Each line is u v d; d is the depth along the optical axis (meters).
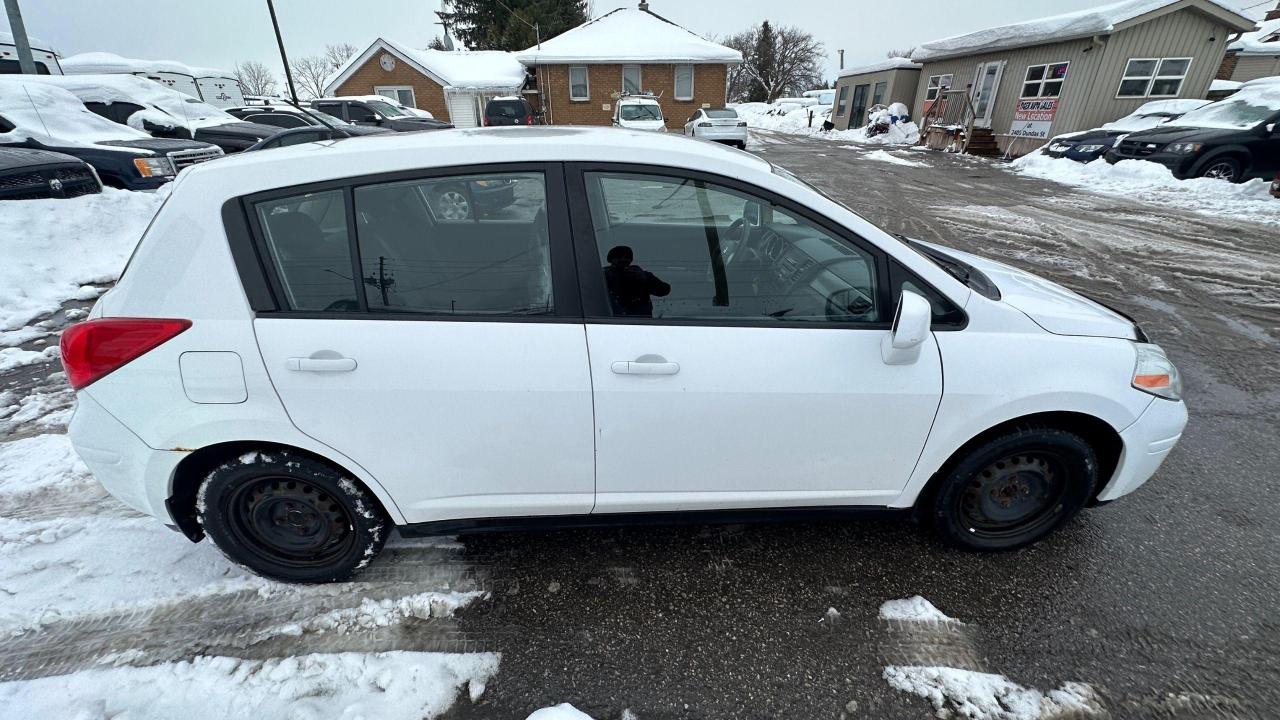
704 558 2.37
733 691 1.84
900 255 1.95
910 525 2.55
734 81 63.09
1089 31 14.09
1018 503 2.29
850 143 22.95
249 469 1.96
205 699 1.77
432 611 2.11
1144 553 2.37
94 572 2.23
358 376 1.81
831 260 1.97
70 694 1.78
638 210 1.89
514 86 26.78
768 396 1.92
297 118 12.91
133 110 10.88
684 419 1.93
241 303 1.78
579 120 26.61
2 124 7.36
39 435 3.12
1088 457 2.15
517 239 1.87
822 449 2.05
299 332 1.78
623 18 27.59
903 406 1.99
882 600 2.16
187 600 2.13
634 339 1.86
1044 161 14.01
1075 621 2.07
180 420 1.83
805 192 1.94
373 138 2.00
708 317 1.92
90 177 6.71
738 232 1.96
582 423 1.92
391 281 1.83
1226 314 4.98
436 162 1.80
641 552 2.39
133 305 1.79
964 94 19.17
